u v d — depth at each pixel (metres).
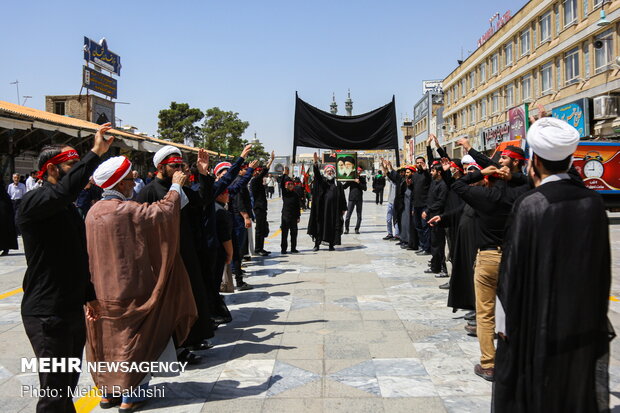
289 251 11.25
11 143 15.80
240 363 4.37
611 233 13.17
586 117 23.31
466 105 47.12
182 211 4.29
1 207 10.90
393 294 6.85
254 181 10.54
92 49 30.47
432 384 3.84
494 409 2.39
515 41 34.53
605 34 23.16
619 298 6.32
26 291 2.97
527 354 2.23
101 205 3.47
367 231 15.20
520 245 2.27
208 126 52.97
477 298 4.01
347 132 12.39
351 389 3.77
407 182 10.92
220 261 5.66
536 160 2.39
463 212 5.06
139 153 23.03
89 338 3.46
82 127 14.53
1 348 4.86
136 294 3.44
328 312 5.97
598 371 2.16
